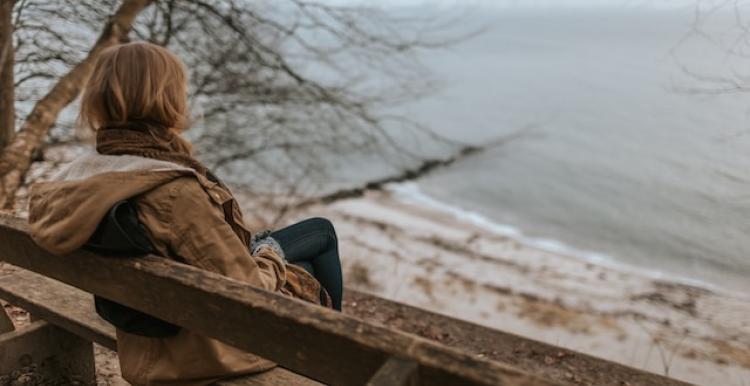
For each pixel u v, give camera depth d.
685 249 14.70
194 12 6.63
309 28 7.50
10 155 4.88
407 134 11.77
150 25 6.54
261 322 1.29
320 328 1.20
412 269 12.84
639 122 33.25
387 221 16.17
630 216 18.41
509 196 21.02
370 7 7.77
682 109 34.34
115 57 1.60
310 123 7.79
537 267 13.88
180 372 1.63
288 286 2.03
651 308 11.30
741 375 8.45
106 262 1.56
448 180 22.48
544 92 46.34
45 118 5.11
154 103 1.59
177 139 1.66
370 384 1.03
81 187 1.48
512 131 33.19
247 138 7.57
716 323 10.49
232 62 7.04
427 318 4.96
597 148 28.66
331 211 16.36
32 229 1.57
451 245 15.03
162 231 1.50
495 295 11.70
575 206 20.02
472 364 1.05
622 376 3.87
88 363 2.34
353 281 11.87
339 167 9.44
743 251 13.25
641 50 65.62
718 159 12.41
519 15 131.62
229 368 1.64
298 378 1.70
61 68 5.78
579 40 81.62
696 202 16.78
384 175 17.14
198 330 1.43
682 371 8.62
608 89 45.03
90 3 5.68
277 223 8.87
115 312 1.64
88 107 1.61
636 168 24.31
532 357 4.25
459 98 44.59
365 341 1.14
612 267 14.16
